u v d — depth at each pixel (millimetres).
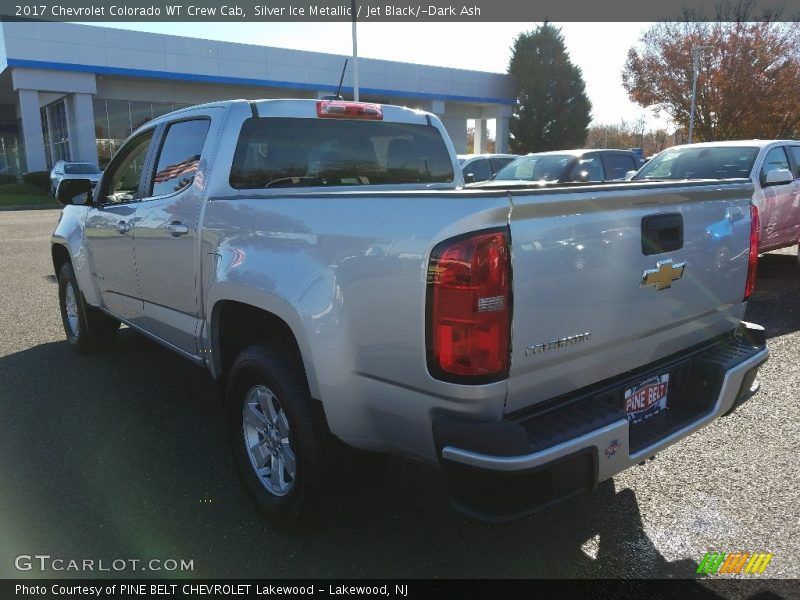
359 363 2539
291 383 2838
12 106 40906
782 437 4043
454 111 42375
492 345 2207
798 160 9680
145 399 4719
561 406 2518
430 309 2258
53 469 3668
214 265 3350
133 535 3035
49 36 26609
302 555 2896
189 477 3590
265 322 3215
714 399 2973
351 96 34125
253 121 3678
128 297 4574
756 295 8289
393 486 3498
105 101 29578
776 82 30438
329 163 4008
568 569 2795
